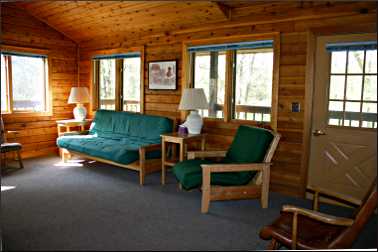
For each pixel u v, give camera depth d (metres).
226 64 4.54
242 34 4.33
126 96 6.00
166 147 4.69
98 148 4.66
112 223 3.11
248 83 4.54
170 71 5.14
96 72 6.41
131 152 4.32
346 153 3.71
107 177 4.65
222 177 3.46
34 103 6.01
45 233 2.88
